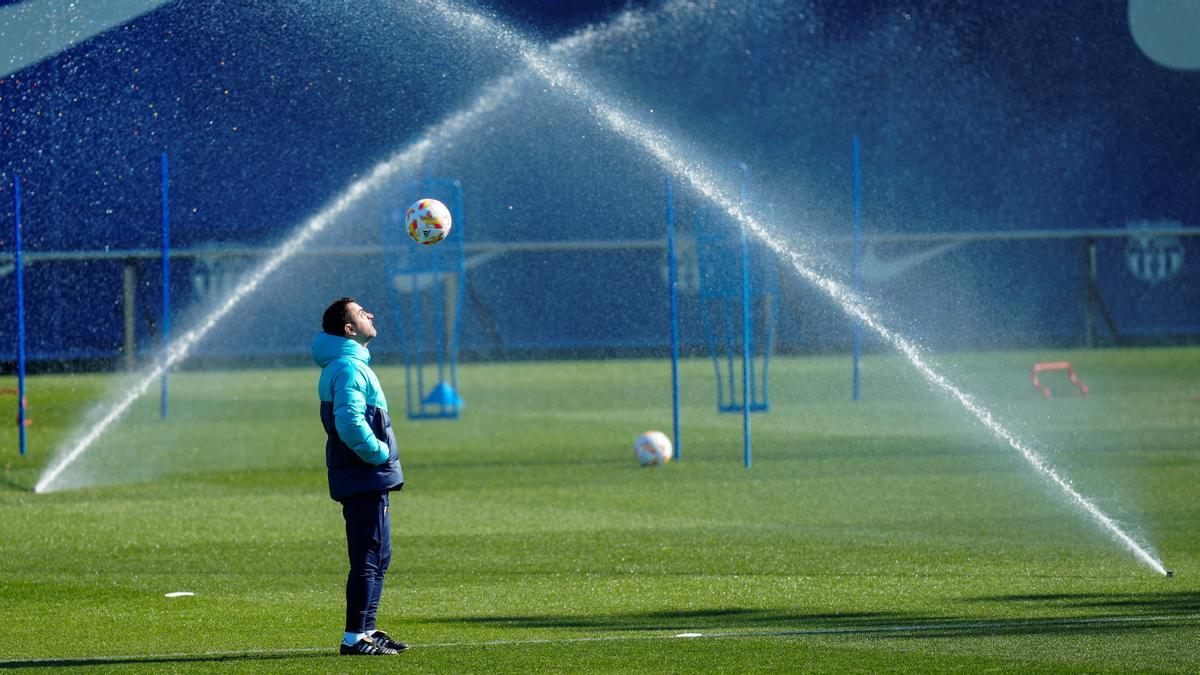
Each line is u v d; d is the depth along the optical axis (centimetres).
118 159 12200
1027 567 4569
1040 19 16900
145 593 4350
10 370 14562
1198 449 7700
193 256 14738
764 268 8800
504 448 8450
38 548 5253
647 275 15788
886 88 16925
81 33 11269
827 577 4453
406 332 15850
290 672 3134
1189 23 16762
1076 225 16825
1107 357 14300
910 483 6700
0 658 3378
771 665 3161
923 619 3716
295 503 6394
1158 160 16962
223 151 11894
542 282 15812
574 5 15512
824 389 11681
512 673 3105
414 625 3759
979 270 16338
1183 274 16775
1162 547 4944
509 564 4812
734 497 6375
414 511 6109
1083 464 7244
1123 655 3206
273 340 15462
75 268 14450
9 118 11712
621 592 4253
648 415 10169
